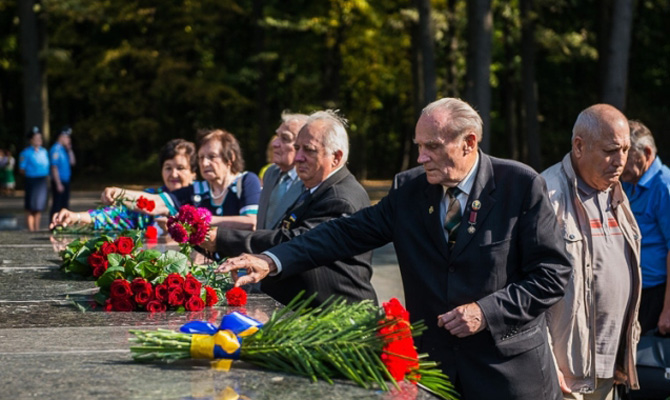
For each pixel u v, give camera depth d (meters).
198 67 35.06
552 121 39.91
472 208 3.54
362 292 4.54
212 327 2.89
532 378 3.52
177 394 2.41
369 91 35.84
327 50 32.69
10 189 30.89
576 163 4.32
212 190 6.05
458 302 3.53
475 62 19.38
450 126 3.47
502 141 40.28
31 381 2.55
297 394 2.46
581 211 4.29
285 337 2.75
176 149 6.80
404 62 33.66
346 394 2.50
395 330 2.72
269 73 34.66
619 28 17.41
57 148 16.64
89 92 35.69
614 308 4.32
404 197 3.74
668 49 38.72
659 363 5.28
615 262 4.32
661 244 5.58
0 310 3.82
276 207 5.10
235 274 4.21
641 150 5.51
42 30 22.31
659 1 34.88
